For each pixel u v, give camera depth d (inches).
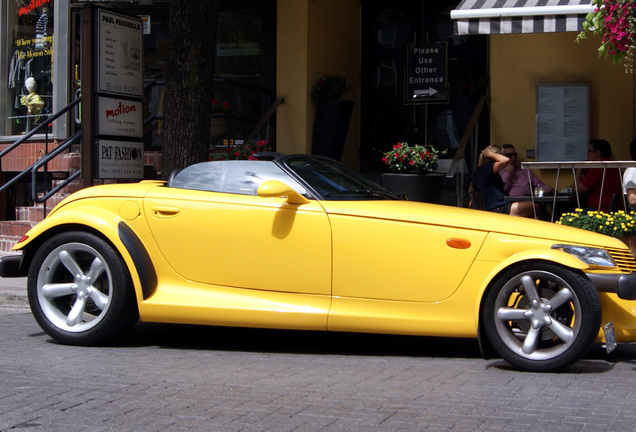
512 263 218.2
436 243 227.5
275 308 237.3
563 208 419.2
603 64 460.1
